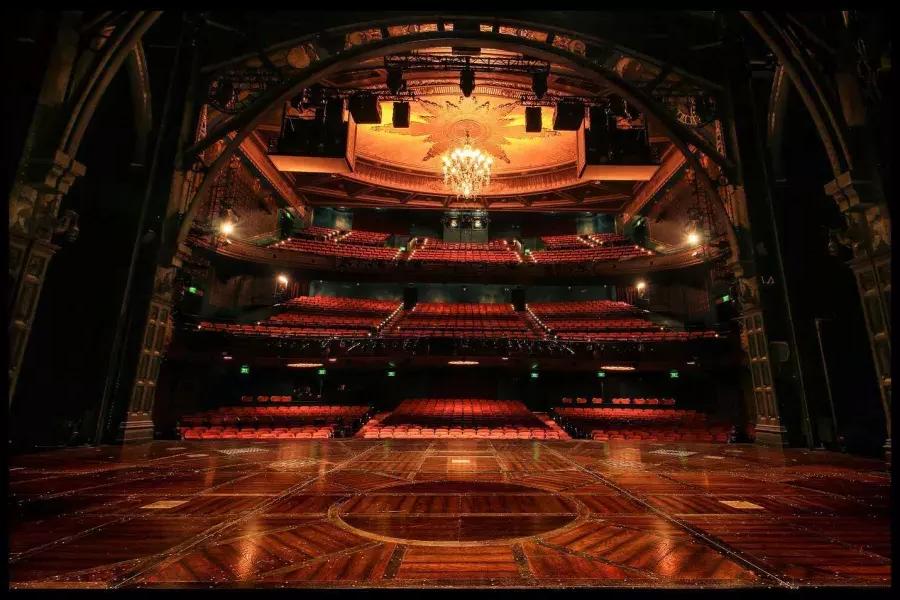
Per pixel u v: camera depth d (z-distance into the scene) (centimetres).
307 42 815
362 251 1955
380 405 1572
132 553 213
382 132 1593
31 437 609
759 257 747
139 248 702
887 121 468
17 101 448
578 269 1714
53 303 650
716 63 825
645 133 924
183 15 784
